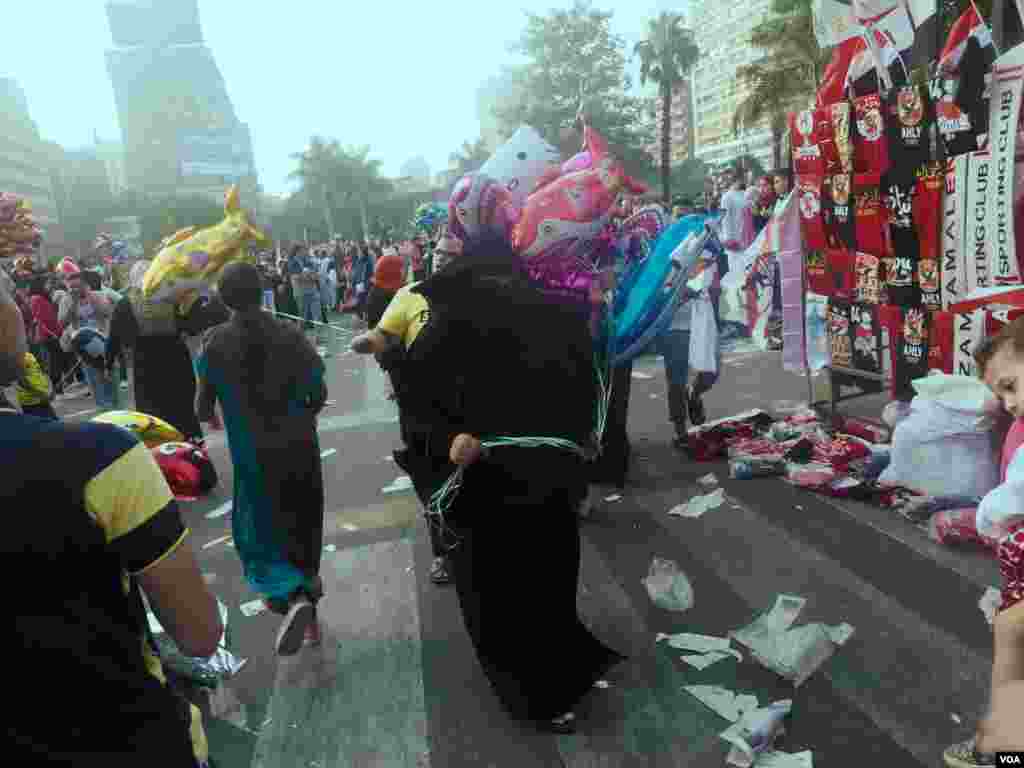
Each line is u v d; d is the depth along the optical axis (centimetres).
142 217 8588
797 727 295
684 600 393
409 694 340
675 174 10162
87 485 132
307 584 362
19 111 10538
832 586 396
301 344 365
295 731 321
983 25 436
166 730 140
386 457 706
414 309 385
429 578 452
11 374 138
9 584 127
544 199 375
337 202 10325
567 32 7025
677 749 289
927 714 295
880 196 525
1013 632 163
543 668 306
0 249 550
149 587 144
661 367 980
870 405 679
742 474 557
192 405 689
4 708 127
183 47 14575
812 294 618
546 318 304
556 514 307
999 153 437
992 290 432
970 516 418
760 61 3253
